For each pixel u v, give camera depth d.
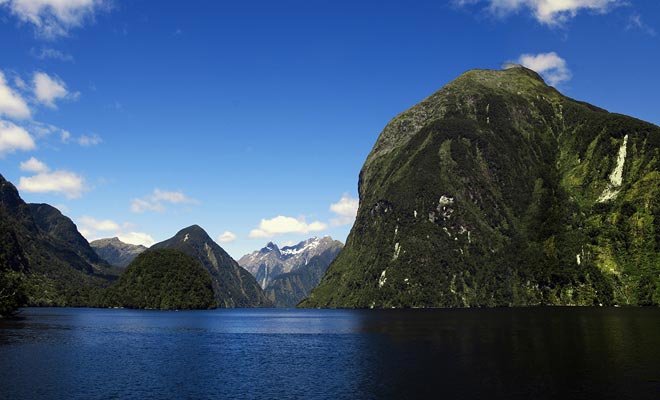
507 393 58.41
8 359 88.38
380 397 58.97
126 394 62.34
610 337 106.94
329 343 119.75
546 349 91.19
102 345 113.25
